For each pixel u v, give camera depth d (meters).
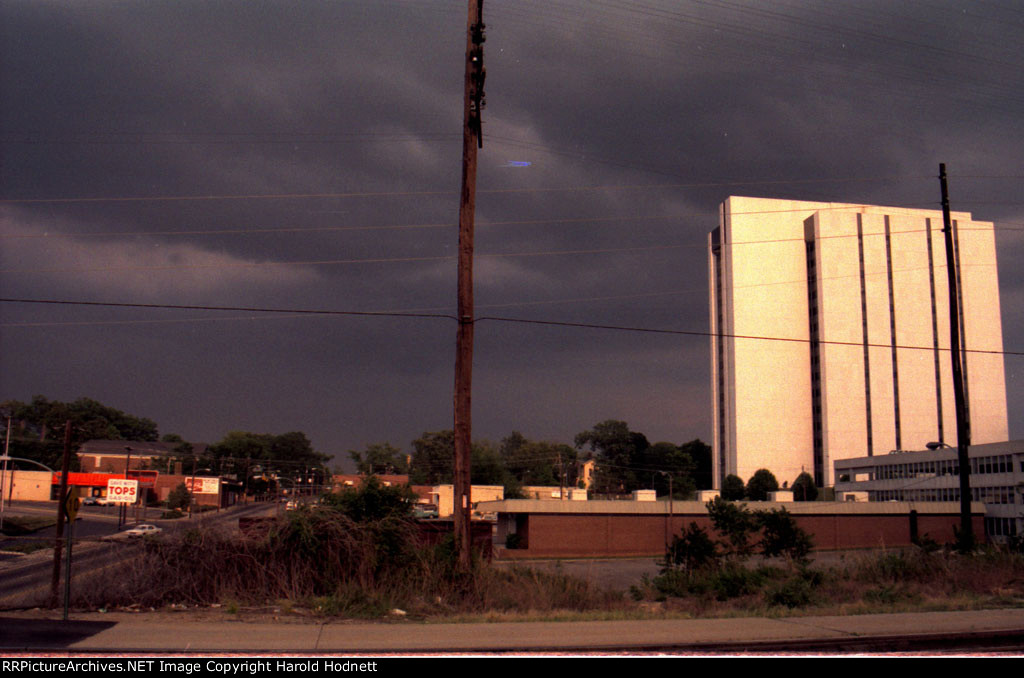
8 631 11.52
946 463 76.94
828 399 121.88
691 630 12.50
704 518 57.25
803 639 11.58
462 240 18.97
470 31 19.22
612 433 158.50
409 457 151.62
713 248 136.38
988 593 18.95
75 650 10.30
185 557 15.83
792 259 130.25
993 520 67.12
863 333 124.25
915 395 123.75
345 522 17.02
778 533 32.06
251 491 138.50
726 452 128.00
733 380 126.56
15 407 144.00
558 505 55.41
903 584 20.00
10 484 86.12
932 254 128.62
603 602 17.92
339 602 14.97
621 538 55.88
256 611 14.60
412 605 15.66
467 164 19.12
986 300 129.00
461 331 18.66
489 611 15.48
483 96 19.05
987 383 126.69
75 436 132.12
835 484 99.94
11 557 39.88
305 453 189.12
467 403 18.45
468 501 18.03
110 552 15.75
